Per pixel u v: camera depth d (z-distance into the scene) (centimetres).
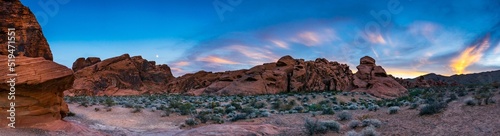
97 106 3416
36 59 1523
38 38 1806
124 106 3462
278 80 7444
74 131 1653
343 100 5012
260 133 1789
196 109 3622
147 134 2038
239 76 8244
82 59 9012
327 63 9150
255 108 3872
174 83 9000
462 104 2020
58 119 1684
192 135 1806
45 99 1561
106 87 7606
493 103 1898
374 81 6438
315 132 1658
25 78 1428
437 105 1892
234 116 2688
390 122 1788
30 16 1797
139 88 8294
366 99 5319
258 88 7056
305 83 7756
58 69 1577
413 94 5378
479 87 4031
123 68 8388
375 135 1425
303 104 4381
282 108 3666
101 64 8125
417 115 1877
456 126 1482
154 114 2970
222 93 7050
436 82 8950
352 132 1446
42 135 1455
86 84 7312
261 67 8362
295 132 1761
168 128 2334
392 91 6153
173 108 3422
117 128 2222
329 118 2330
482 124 1439
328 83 8031
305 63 8406
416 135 1426
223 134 1762
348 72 9275
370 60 7669
